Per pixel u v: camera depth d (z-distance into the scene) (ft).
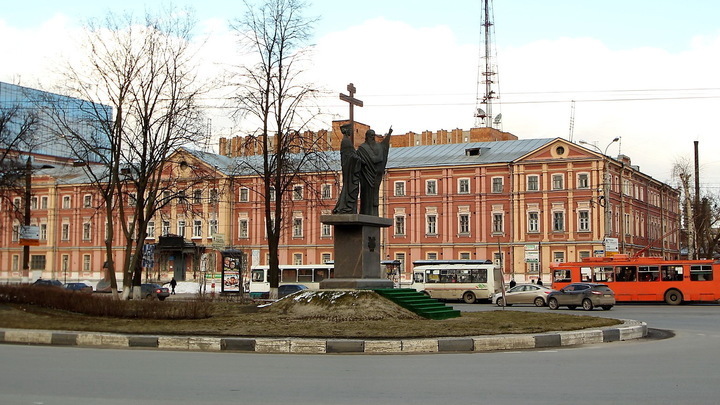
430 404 35.78
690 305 167.53
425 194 256.32
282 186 135.54
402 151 276.00
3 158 155.22
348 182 91.04
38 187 303.27
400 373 46.88
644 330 78.18
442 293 201.26
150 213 130.21
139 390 39.52
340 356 57.77
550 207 238.27
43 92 128.88
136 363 51.55
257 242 272.10
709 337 77.71
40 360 52.95
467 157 257.14
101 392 38.81
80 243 295.69
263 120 131.34
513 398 37.42
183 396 37.76
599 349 63.16
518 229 242.17
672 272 171.12
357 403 35.99
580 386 41.22
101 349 62.03
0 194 160.97
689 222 214.48
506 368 49.39
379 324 76.13
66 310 89.56
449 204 252.42
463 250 249.55
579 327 76.54
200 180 137.80
